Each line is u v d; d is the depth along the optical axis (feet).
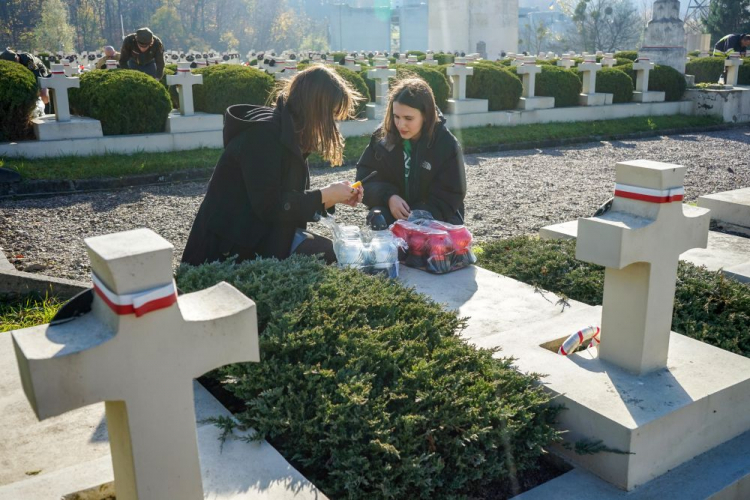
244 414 9.11
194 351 6.58
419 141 16.51
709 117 57.21
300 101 13.38
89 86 35.14
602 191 30.81
